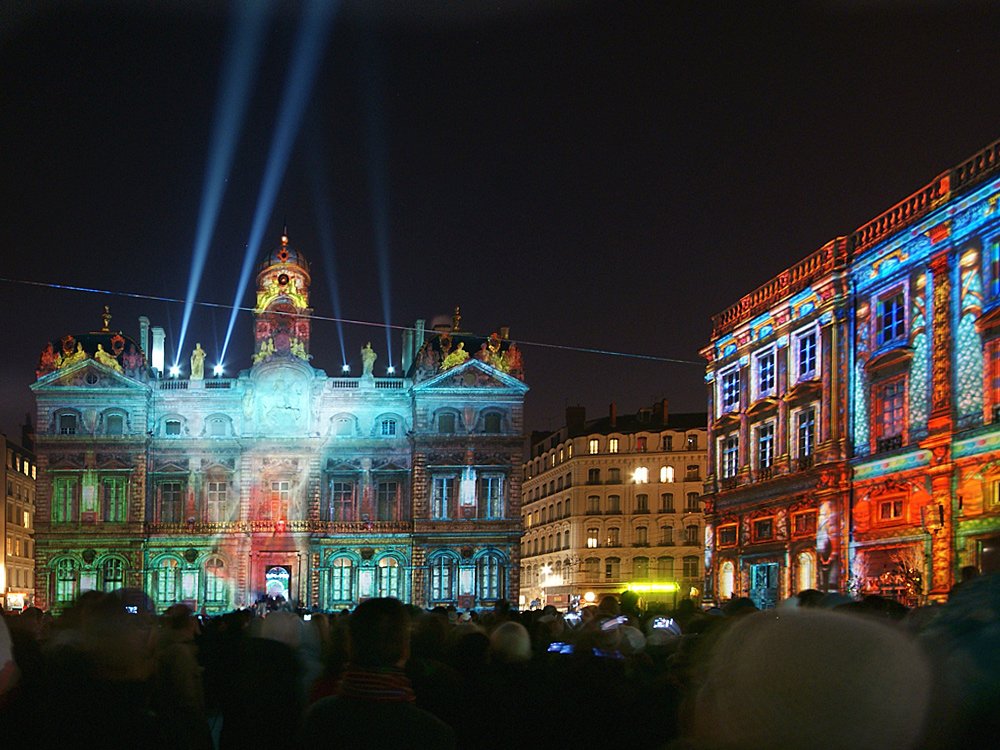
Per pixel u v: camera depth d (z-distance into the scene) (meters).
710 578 63.50
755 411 58.34
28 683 8.13
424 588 89.12
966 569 14.77
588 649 11.37
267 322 92.25
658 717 10.47
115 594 8.13
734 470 61.81
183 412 91.75
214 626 18.64
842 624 3.23
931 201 43.75
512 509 90.50
